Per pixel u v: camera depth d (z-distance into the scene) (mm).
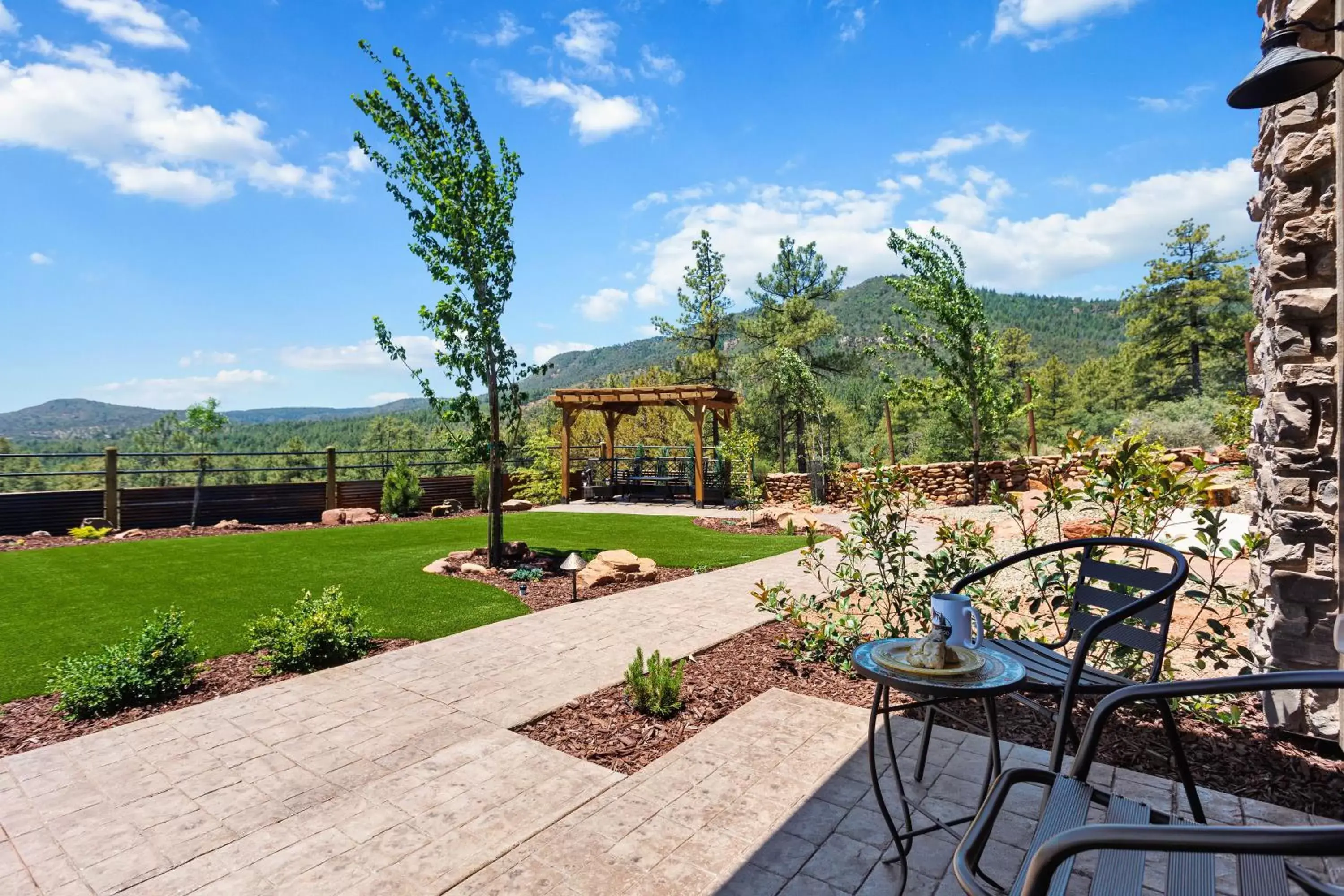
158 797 2779
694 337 23625
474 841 2400
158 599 6316
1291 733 2891
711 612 5617
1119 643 2738
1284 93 2379
